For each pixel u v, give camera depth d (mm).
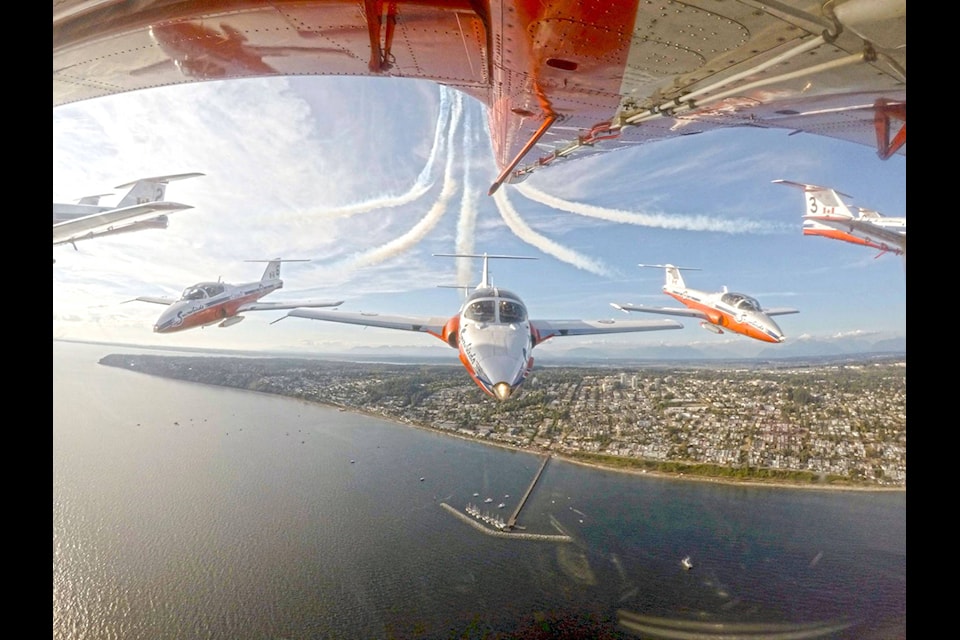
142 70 6969
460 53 7836
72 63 6305
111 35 5844
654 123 9141
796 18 4020
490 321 16938
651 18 4922
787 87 5473
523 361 16172
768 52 4793
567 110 8742
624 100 7480
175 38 6258
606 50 5895
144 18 5707
